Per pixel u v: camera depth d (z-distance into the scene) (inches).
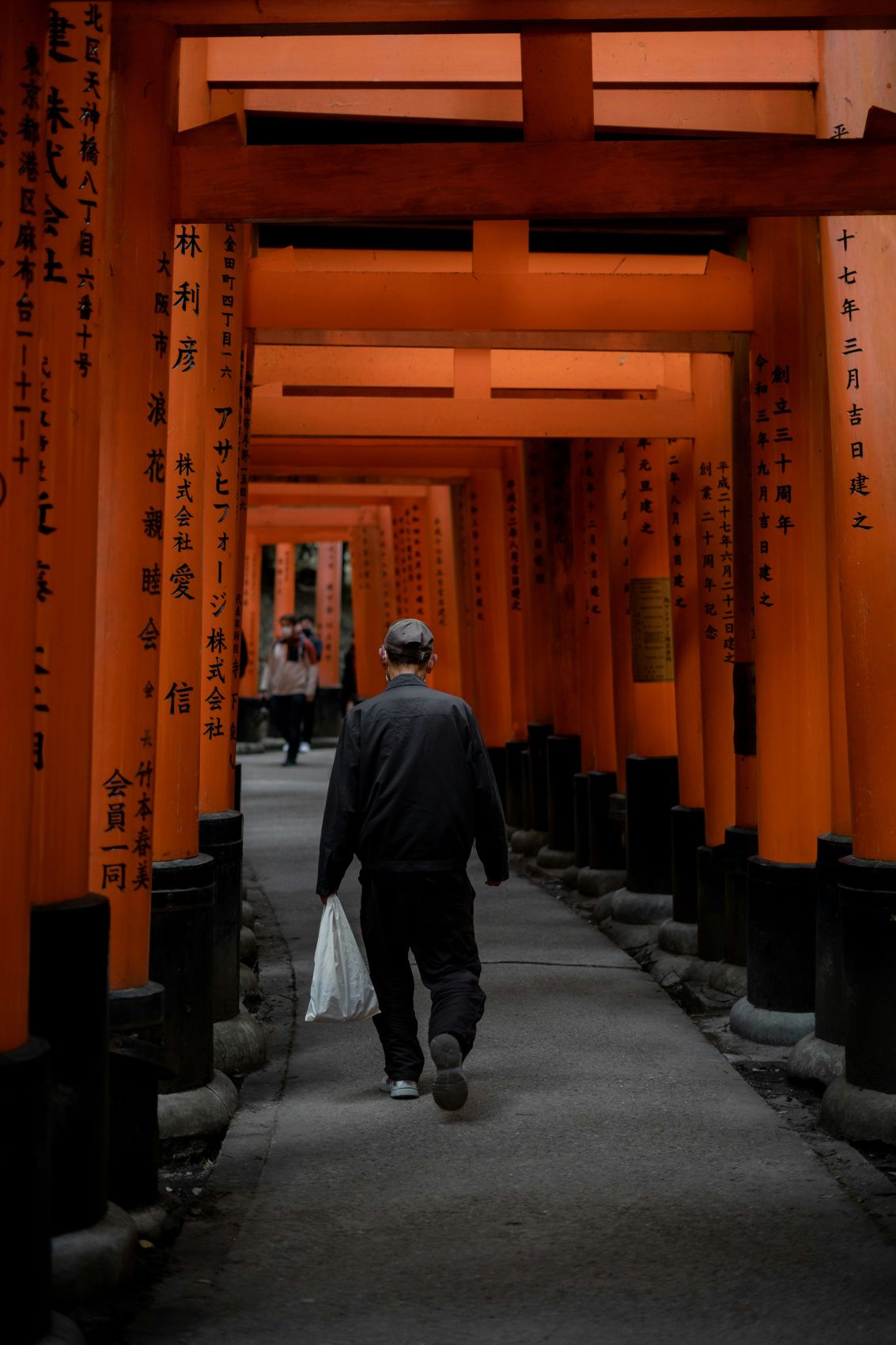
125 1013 150.6
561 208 167.8
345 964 193.3
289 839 484.4
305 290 209.3
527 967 285.6
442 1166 166.2
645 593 322.3
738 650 255.4
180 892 181.9
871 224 178.1
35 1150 110.9
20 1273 109.3
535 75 171.8
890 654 176.1
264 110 222.8
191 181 167.8
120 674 157.0
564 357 309.6
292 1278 134.5
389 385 306.3
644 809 323.3
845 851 202.1
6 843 111.3
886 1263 136.7
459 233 300.5
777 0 161.6
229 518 225.6
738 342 246.1
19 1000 113.2
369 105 223.9
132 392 161.3
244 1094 199.0
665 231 258.7
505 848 196.9
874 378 178.1
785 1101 195.5
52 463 132.8
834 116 205.3
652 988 266.1
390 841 190.5
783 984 227.0
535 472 429.4
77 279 137.5
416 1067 195.6
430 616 612.7
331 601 1076.5
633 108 217.6
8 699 111.2
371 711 193.8
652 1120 183.9
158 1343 120.4
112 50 165.5
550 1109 188.9
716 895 268.7
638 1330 122.3
